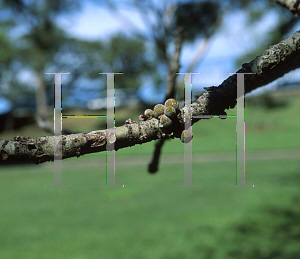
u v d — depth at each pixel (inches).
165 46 540.4
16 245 253.9
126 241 256.8
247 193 370.3
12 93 1035.3
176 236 261.4
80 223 301.6
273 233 254.1
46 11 745.6
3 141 32.4
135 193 403.2
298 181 406.9
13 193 431.2
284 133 800.9
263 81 43.6
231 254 223.8
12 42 876.6
